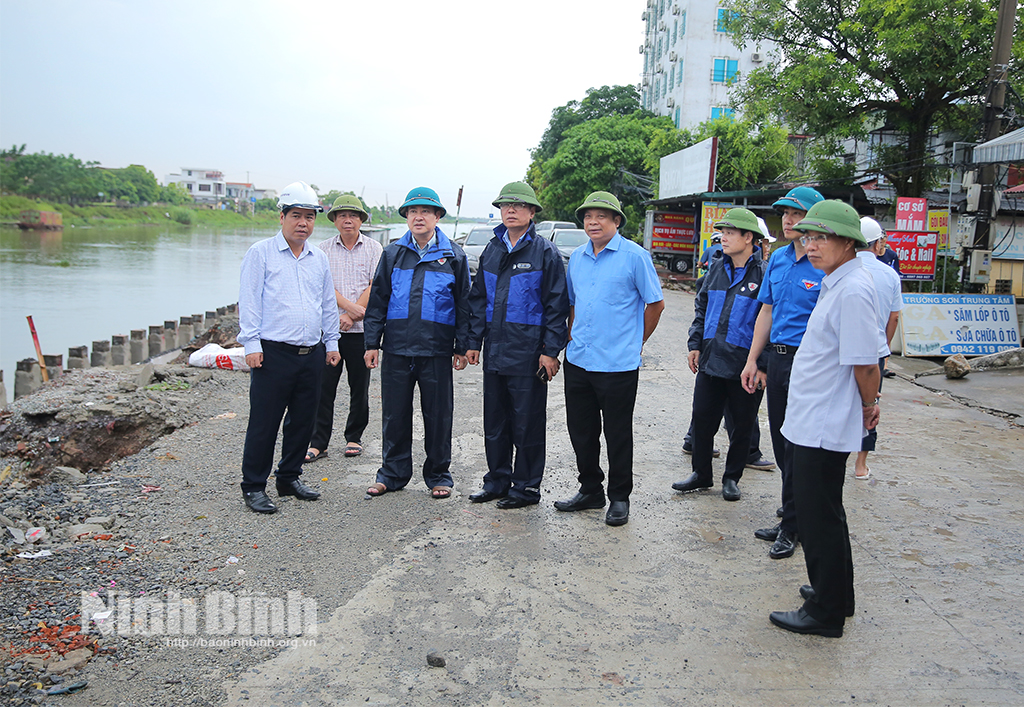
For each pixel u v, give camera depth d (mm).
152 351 13883
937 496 4750
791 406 3111
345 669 2807
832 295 2980
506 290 4383
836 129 18703
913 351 9773
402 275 4562
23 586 3324
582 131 37094
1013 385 8094
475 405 7059
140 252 44875
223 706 2586
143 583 3428
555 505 4469
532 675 2789
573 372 4285
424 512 4367
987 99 11203
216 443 5535
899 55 15844
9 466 5309
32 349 16578
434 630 3084
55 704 2564
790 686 2748
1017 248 15945
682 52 39062
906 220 11727
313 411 4500
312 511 4336
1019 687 2760
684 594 3443
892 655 2963
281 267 4301
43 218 58969
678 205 25938
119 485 4660
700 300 4941
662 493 4801
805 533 3064
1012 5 10883
